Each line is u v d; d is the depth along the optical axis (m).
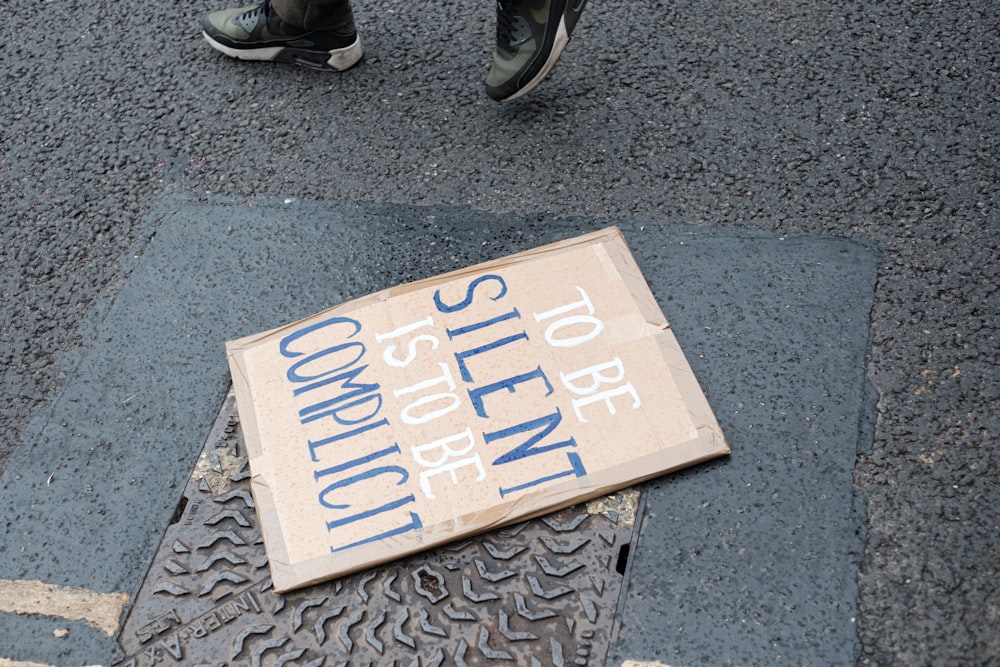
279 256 2.69
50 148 3.07
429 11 3.25
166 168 2.96
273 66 3.18
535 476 2.16
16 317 2.68
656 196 2.68
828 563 2.01
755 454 2.17
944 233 2.50
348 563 2.09
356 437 2.25
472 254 2.62
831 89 2.85
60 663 2.07
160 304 2.63
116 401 2.46
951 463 2.12
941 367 2.26
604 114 2.88
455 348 2.37
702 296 2.44
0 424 2.47
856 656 1.90
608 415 2.22
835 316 2.37
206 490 2.27
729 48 2.99
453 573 2.08
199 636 2.07
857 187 2.62
